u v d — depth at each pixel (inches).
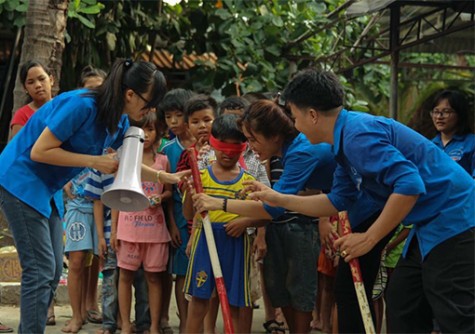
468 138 205.5
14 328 203.2
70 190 205.9
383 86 433.1
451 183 127.8
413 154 127.8
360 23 390.9
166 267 196.2
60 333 200.4
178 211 195.5
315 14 363.9
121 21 365.7
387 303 137.0
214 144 173.8
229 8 357.4
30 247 149.4
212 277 169.9
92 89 145.9
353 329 156.3
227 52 365.7
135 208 142.2
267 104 156.5
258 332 209.0
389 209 122.6
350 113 131.5
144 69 141.9
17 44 381.4
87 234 202.2
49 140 142.3
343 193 146.7
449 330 125.9
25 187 148.2
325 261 204.2
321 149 156.6
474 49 390.0
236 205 154.1
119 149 148.3
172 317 225.5
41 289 150.2
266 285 181.5
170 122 201.3
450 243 126.5
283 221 177.5
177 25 374.3
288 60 383.9
